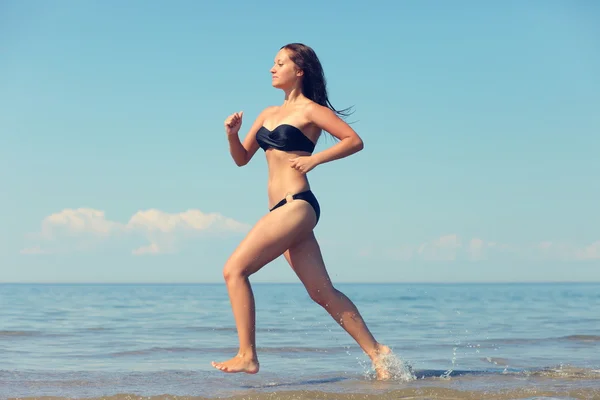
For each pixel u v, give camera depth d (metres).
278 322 11.78
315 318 13.07
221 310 17.58
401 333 9.33
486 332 9.52
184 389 4.27
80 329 9.91
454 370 5.28
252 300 4.36
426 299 32.09
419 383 4.52
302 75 4.87
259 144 4.80
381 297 37.97
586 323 11.73
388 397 3.91
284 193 4.59
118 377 4.84
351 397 3.90
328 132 4.65
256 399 3.83
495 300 29.72
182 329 9.92
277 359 6.17
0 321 11.98
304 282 4.78
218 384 4.52
